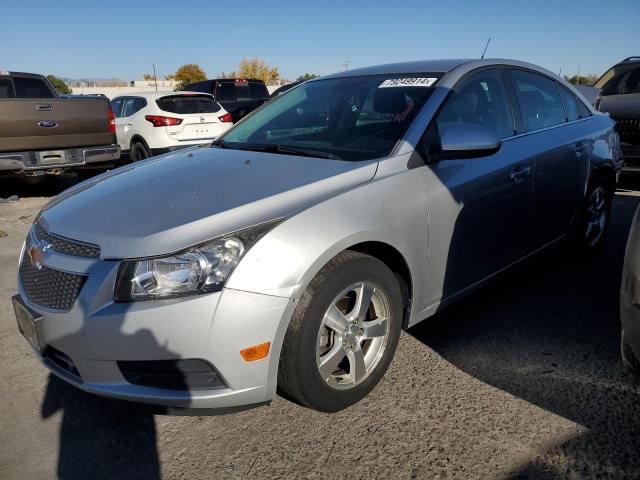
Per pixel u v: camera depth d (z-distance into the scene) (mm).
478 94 3273
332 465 2207
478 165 3033
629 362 2332
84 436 2469
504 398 2598
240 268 2094
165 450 2352
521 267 3604
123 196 2586
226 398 2152
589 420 2412
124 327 2070
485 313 3525
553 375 2781
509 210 3262
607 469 2113
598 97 7344
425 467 2170
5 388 2871
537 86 3812
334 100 3408
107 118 7902
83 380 2242
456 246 2939
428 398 2621
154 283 2074
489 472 2127
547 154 3525
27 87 8680
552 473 2105
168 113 9836
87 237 2279
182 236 2119
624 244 4859
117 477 2207
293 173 2600
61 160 7504
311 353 2279
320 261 2227
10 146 7016
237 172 2717
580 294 3795
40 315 2303
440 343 3148
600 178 4262
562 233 3941
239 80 14203
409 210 2621
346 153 2846
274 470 2195
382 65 3715
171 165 3076
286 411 2574
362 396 2586
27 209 7258
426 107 2949
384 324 2611
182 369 2117
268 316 2123
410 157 2740
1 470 2258
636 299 2156
